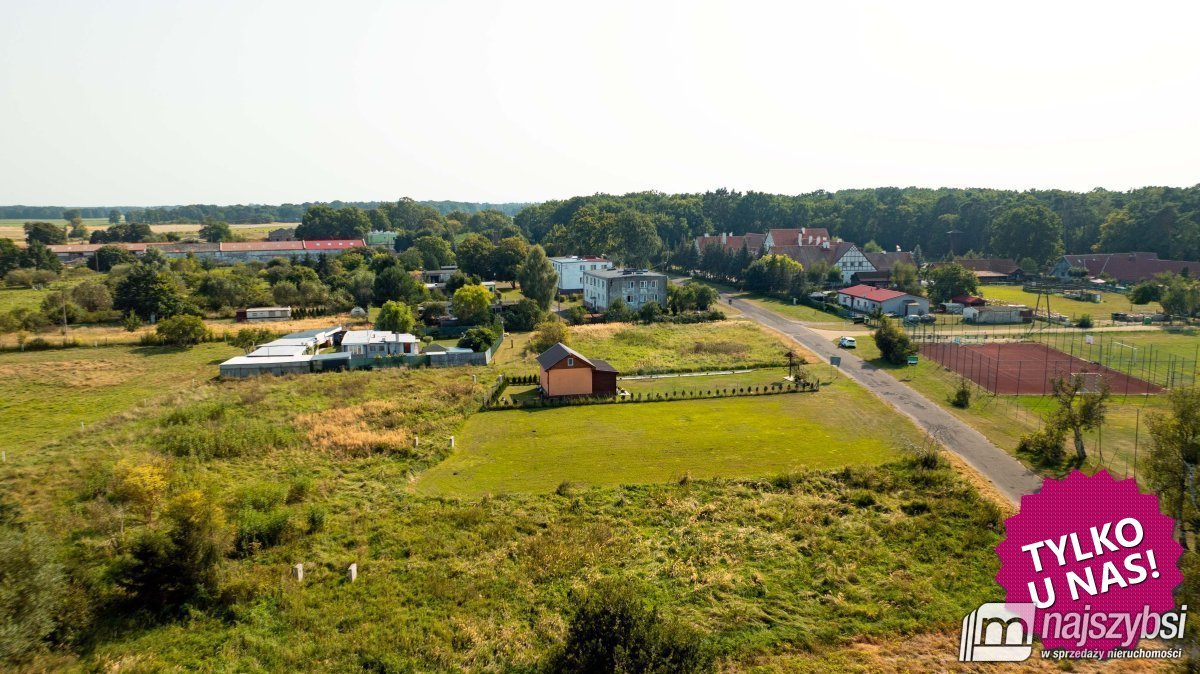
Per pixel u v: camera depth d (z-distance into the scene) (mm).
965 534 30562
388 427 46062
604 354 70875
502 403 52156
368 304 107625
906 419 47219
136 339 77812
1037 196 186125
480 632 23797
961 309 96062
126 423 45906
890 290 100750
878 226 177000
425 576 27328
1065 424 38719
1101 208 164500
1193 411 28031
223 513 30062
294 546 29344
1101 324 86812
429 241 153250
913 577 27500
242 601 25312
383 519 32250
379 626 24078
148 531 29266
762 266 117625
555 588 26641
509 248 133000
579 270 124188
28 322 82125
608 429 46094
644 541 30391
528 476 37969
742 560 28828
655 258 162375
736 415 49000
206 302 99625
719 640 23266
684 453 41250
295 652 22516
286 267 132250
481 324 86812
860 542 30359
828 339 78188
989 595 26109
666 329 85000
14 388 57688
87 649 22156
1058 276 136875
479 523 31984
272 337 78312
